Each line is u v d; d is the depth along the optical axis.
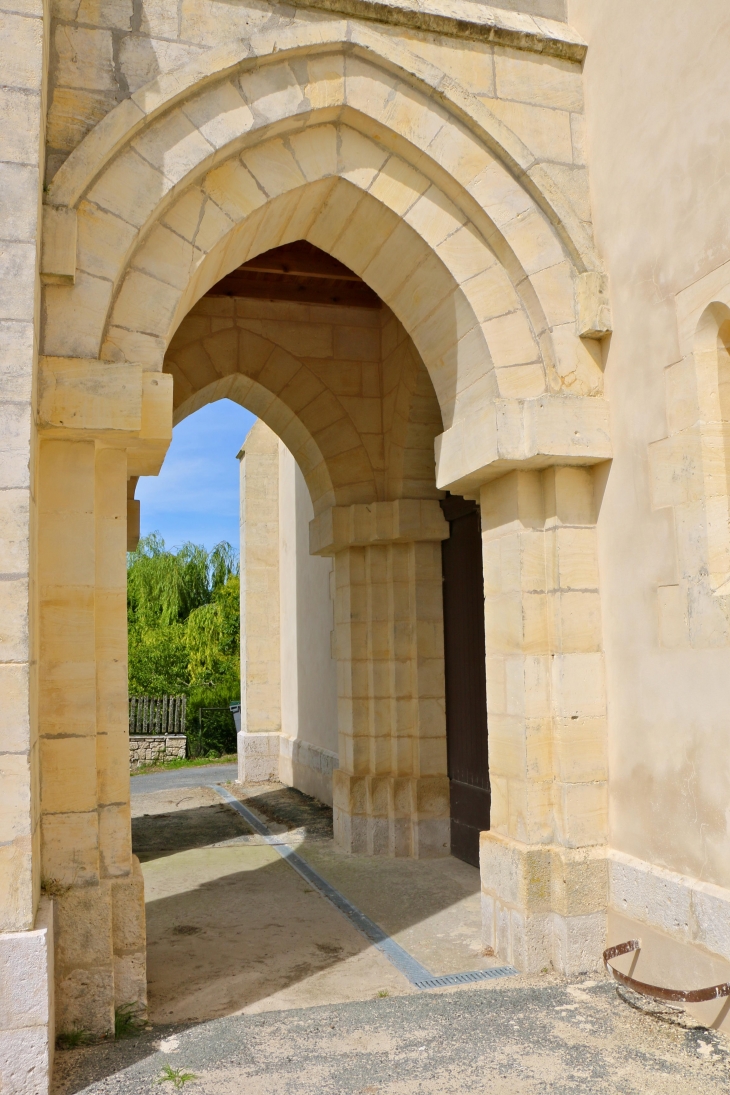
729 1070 3.33
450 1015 3.91
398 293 5.28
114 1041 3.70
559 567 4.55
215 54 4.18
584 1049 3.53
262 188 4.46
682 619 3.97
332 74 4.45
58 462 3.95
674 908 3.94
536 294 4.60
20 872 3.22
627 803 4.36
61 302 3.94
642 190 4.32
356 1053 3.55
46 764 3.79
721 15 3.82
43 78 3.71
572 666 4.52
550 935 4.45
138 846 8.02
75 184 3.95
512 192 4.65
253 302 7.64
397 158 4.69
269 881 6.58
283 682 12.40
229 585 20.14
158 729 17.05
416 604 7.36
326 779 9.83
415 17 4.57
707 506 3.83
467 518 7.04
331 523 7.52
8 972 3.16
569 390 4.57
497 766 4.84
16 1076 3.13
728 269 3.72
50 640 3.85
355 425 7.61
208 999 4.25
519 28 4.76
